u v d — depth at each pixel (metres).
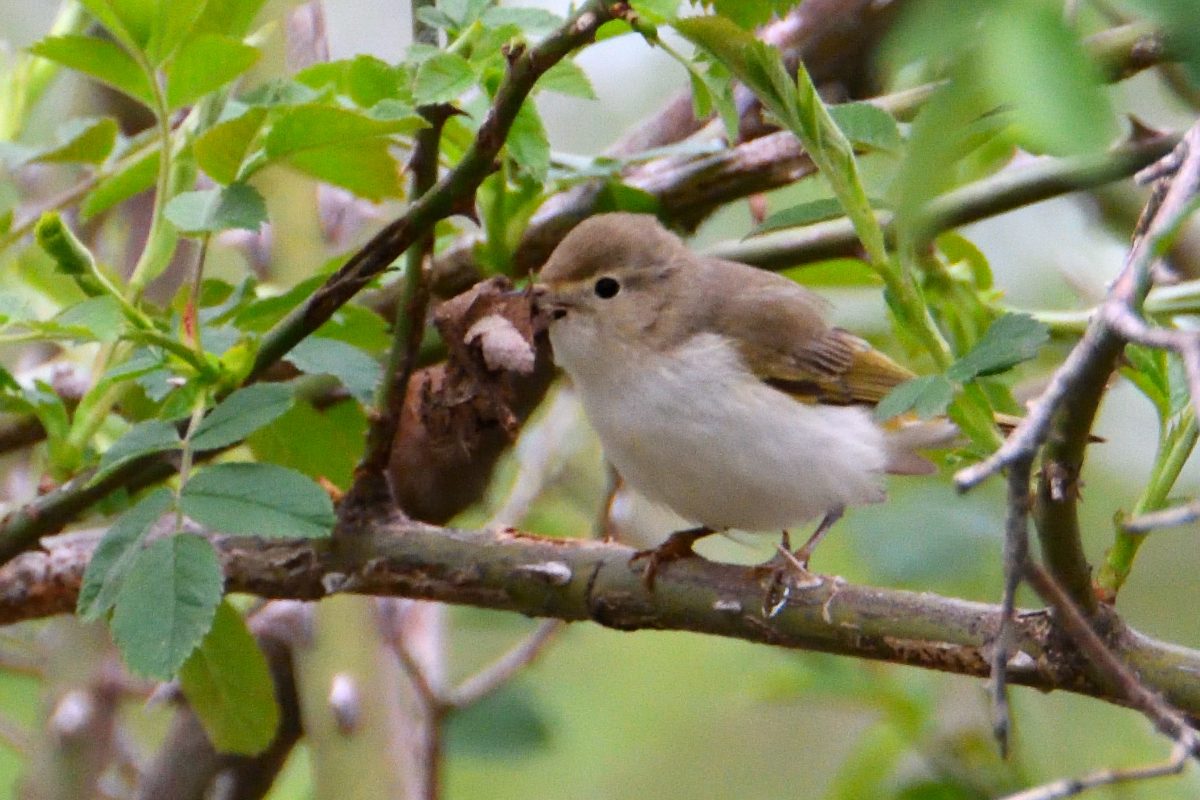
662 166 4.09
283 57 4.08
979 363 3.94
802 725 4.26
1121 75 3.95
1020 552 3.89
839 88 4.09
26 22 4.23
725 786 4.25
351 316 4.01
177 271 4.14
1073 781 3.93
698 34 3.94
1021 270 4.19
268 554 3.99
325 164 4.00
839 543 4.22
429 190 3.97
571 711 4.25
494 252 4.03
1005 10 2.82
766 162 4.07
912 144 3.15
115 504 4.02
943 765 4.12
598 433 4.06
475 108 3.97
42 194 4.14
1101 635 3.95
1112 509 4.20
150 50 3.97
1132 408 4.21
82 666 4.12
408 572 3.99
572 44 3.95
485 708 4.15
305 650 4.07
